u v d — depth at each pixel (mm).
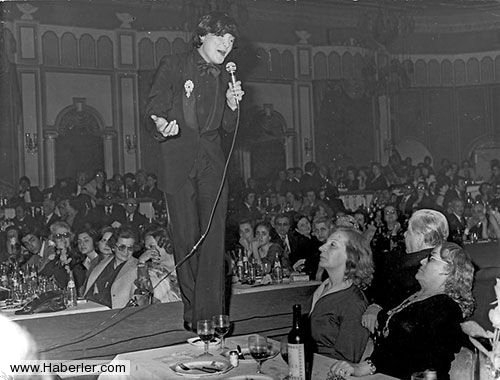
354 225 5117
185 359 3016
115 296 4215
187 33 5129
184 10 5113
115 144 5340
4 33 5043
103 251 4582
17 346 3627
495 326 2389
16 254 4734
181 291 4141
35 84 5164
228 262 4680
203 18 4211
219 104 4219
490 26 5328
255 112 5316
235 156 5191
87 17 5227
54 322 3848
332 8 5484
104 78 5293
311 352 2857
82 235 4715
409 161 5516
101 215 4973
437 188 5246
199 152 4168
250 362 2902
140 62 5277
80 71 5273
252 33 5324
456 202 5039
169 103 4164
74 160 5254
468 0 5246
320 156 5496
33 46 5141
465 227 4785
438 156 5434
